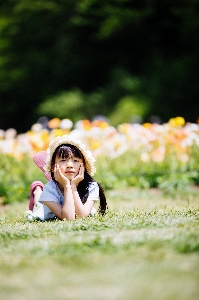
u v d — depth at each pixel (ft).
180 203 28.66
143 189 37.91
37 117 115.96
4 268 11.93
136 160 41.73
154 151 40.65
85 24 115.44
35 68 120.98
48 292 10.17
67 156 19.70
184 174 38.60
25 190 37.73
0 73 120.26
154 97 106.42
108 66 121.39
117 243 13.37
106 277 10.81
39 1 117.39
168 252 12.35
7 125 124.77
